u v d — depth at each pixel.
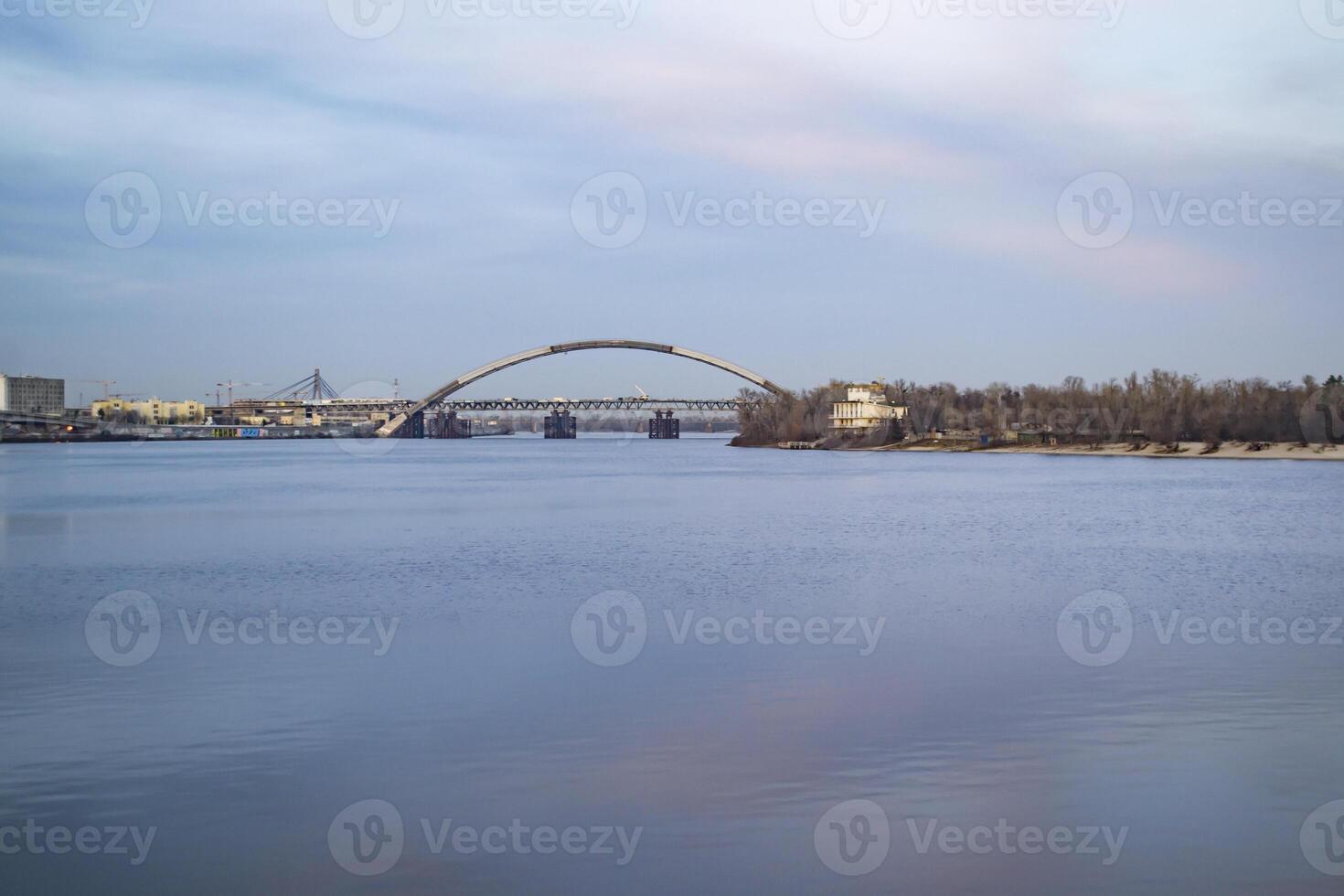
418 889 11.33
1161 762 14.84
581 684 19.33
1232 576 34.62
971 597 29.80
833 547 43.72
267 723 16.86
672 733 16.16
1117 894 11.16
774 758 15.03
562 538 47.66
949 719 16.91
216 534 49.69
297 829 12.73
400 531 50.97
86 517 59.28
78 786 14.09
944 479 104.12
